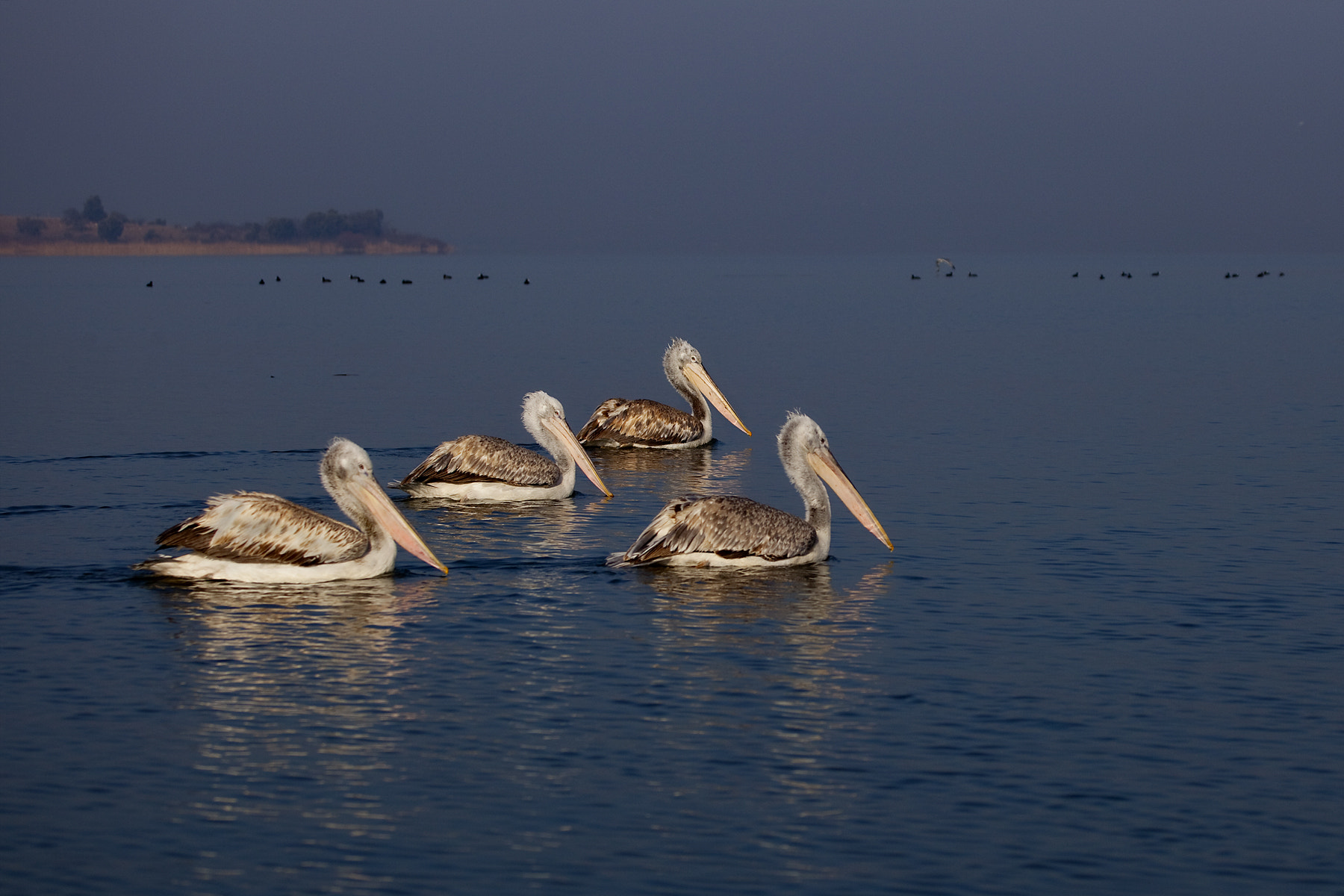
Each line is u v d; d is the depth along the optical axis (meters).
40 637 13.02
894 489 21.23
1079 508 19.70
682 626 13.66
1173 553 16.89
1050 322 65.19
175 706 11.23
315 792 9.65
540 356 45.69
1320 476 22.34
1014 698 11.68
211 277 143.75
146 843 8.88
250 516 15.09
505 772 10.02
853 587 15.31
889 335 56.75
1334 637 13.41
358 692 11.62
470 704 11.38
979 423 29.05
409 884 8.41
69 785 9.73
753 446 27.70
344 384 36.59
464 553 16.91
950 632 13.55
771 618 14.00
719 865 8.70
